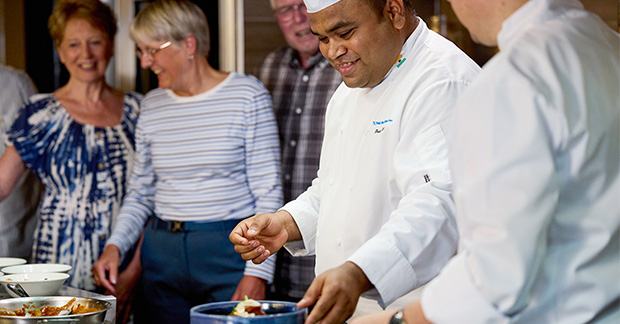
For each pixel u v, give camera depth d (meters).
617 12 2.87
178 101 2.77
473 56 3.23
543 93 1.05
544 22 1.15
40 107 3.07
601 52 1.14
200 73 2.75
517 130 1.04
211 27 3.32
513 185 1.03
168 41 2.65
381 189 1.67
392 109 1.66
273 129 2.74
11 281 1.86
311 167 2.88
